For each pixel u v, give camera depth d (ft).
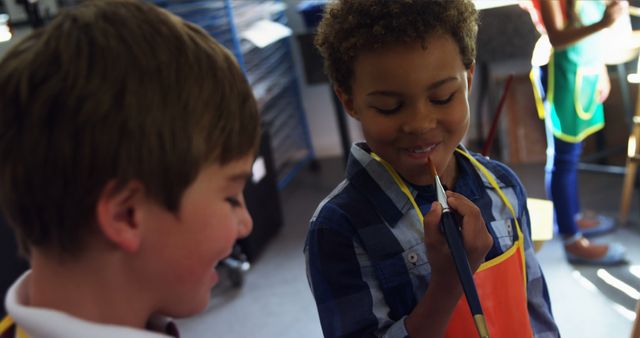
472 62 2.43
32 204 1.29
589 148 9.55
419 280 2.53
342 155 11.74
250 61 9.34
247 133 1.45
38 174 1.26
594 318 6.15
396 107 2.32
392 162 2.52
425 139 2.32
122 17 1.33
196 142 1.32
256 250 8.14
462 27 2.29
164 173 1.29
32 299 1.40
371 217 2.58
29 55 1.28
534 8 6.70
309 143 11.51
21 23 6.54
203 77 1.34
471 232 2.13
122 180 1.26
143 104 1.25
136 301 1.40
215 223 1.41
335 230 2.56
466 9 2.31
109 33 1.29
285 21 10.89
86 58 1.26
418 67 2.22
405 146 2.38
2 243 5.63
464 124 2.39
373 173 2.63
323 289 2.54
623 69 8.42
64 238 1.30
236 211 1.53
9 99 1.27
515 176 2.96
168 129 1.28
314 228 2.62
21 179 1.27
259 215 8.23
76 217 1.28
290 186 10.69
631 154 7.51
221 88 1.37
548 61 6.72
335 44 2.44
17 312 1.32
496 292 2.52
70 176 1.24
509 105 9.85
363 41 2.26
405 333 2.26
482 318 1.83
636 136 7.47
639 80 7.19
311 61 9.59
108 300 1.36
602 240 7.51
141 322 1.43
